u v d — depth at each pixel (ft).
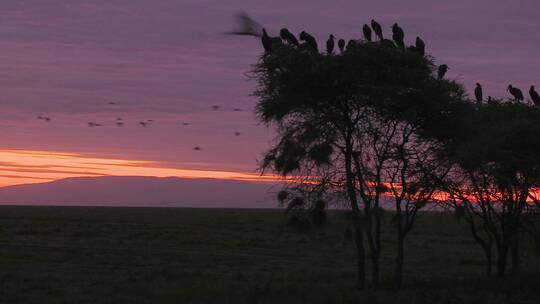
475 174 80.02
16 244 151.74
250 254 143.13
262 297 65.31
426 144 75.72
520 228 81.92
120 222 279.08
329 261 131.95
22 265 108.27
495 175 78.07
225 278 94.02
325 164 70.49
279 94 71.41
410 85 70.38
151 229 226.99
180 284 79.30
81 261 117.08
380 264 125.90
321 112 72.59
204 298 64.49
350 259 136.46
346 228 73.77
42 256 122.52
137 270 105.60
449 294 65.87
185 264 120.06
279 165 70.79
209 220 315.37
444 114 73.46
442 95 71.46
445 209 78.33
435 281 83.66
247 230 234.58
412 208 75.20
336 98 71.15
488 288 71.82
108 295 72.02
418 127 74.90
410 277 97.19
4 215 319.06
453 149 75.10
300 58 68.69
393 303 61.11
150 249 148.66
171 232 211.00
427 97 70.85
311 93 70.95
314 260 133.39
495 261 127.44
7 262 111.75
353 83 69.67
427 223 261.24
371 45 69.31
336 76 68.80
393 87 68.59
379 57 69.15
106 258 123.24
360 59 68.54
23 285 80.18
